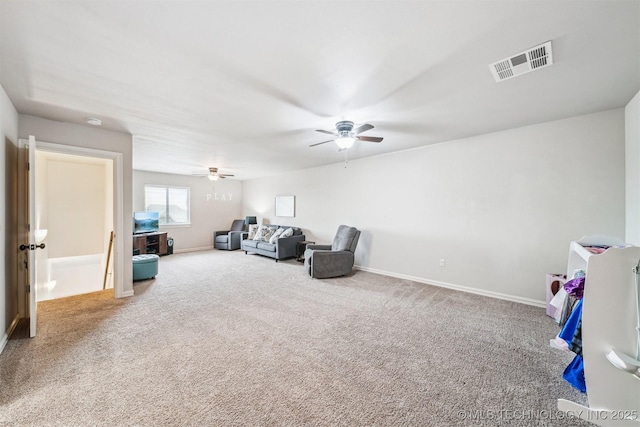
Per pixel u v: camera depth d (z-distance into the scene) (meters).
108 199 5.20
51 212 5.42
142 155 4.95
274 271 5.11
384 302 3.41
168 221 7.36
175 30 1.53
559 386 1.79
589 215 2.92
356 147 4.37
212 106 2.62
